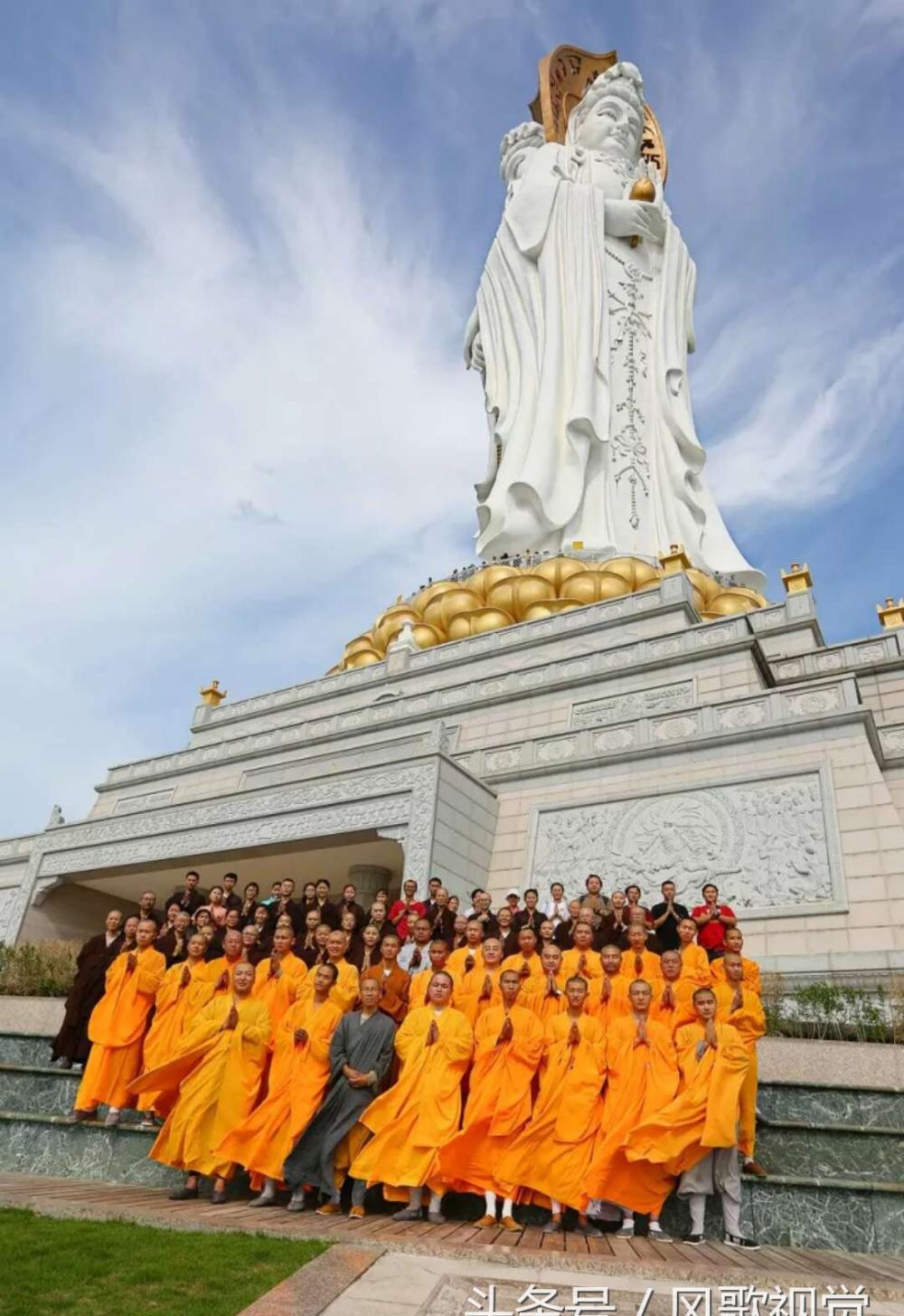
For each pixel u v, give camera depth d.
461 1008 7.43
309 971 8.27
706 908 9.70
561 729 18.83
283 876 18.81
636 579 24.48
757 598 24.34
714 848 13.23
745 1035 6.59
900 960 10.60
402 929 10.25
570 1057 6.54
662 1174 6.18
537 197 35.00
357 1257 4.47
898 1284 4.34
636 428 32.44
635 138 39.69
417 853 14.02
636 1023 6.69
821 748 13.15
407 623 25.78
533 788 15.88
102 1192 6.68
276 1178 6.56
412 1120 6.41
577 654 20.14
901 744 14.93
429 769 14.80
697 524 31.52
